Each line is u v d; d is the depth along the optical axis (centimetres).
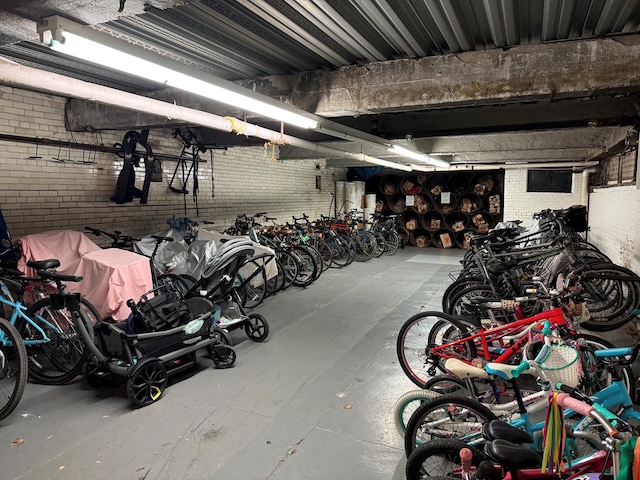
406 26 244
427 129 467
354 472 203
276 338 398
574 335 229
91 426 248
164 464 211
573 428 159
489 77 280
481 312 296
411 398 216
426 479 149
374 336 397
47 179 431
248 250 371
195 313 329
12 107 400
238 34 257
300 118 315
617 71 255
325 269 761
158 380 282
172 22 238
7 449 226
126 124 419
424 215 1095
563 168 917
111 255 346
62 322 317
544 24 239
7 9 154
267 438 233
